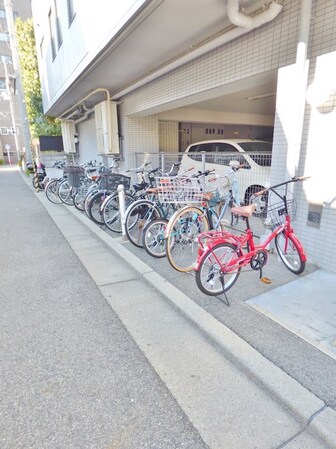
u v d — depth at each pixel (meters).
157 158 8.02
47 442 1.51
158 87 6.26
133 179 8.06
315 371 1.90
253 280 3.10
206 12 3.53
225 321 2.43
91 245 4.53
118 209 5.09
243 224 4.76
